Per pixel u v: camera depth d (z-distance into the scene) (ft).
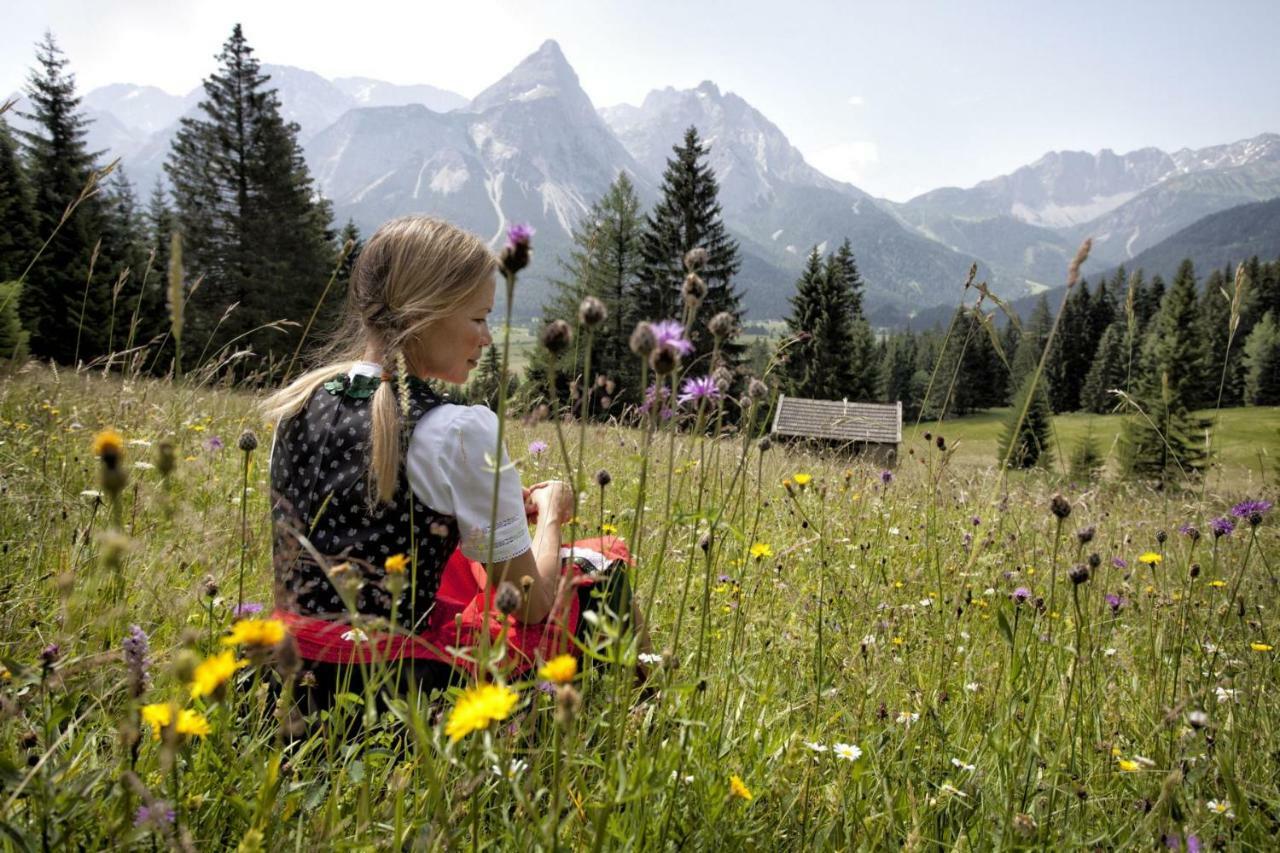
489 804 4.74
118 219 118.01
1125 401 11.65
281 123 116.06
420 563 5.91
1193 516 13.38
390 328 6.31
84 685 5.10
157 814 3.38
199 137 111.34
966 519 14.47
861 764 5.56
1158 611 10.00
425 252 6.25
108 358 14.11
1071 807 5.55
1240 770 6.39
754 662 7.13
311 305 110.32
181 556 7.25
